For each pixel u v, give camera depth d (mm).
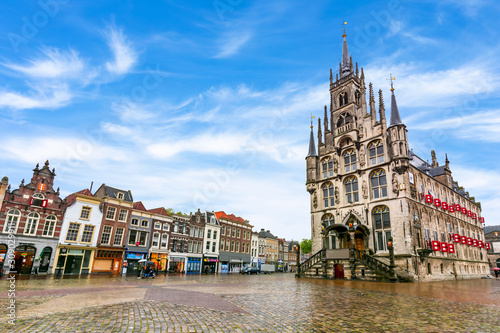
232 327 7801
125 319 8320
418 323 8672
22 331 6871
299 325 8234
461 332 7703
